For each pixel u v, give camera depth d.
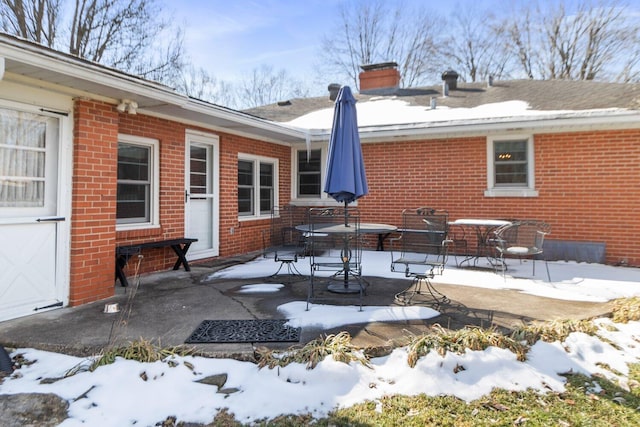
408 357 3.05
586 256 7.21
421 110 9.34
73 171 4.39
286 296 4.80
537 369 3.08
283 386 2.77
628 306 4.28
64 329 3.60
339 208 8.48
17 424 2.38
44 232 4.18
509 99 9.06
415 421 2.48
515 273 6.28
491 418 2.53
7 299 3.88
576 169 7.40
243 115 6.91
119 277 5.25
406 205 8.67
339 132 4.92
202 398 2.67
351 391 2.78
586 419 2.53
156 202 6.30
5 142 3.88
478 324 3.75
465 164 8.18
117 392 2.67
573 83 9.43
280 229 9.05
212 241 7.57
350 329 3.59
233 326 3.67
